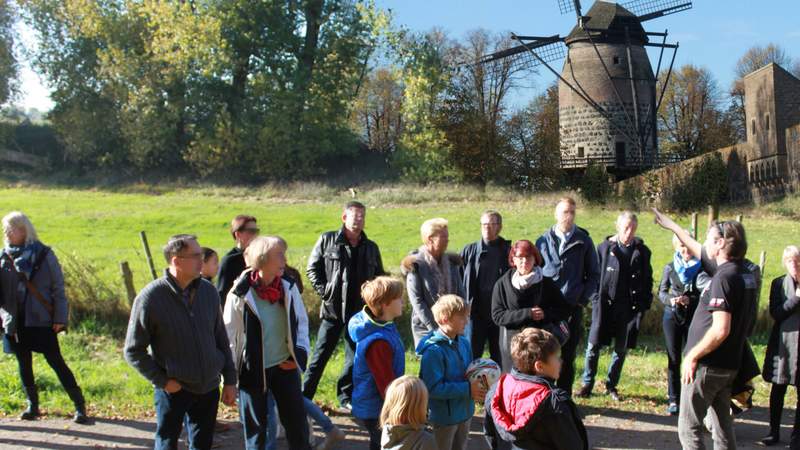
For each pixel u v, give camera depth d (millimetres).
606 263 8758
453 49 51406
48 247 7555
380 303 5852
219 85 42188
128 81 40250
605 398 8805
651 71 43375
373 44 42062
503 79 50156
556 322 7020
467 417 5793
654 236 23000
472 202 34906
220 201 34562
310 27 43375
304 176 41625
